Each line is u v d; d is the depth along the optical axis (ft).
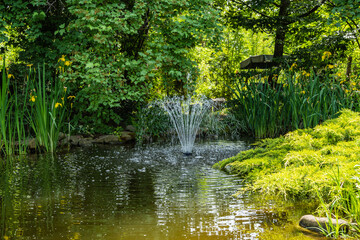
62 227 8.77
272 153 15.26
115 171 15.19
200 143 23.62
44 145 20.39
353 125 14.87
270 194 11.73
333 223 8.52
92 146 22.40
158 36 21.71
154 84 32.71
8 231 8.51
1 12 21.30
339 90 23.45
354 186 9.62
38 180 13.61
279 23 31.91
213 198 11.32
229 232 8.46
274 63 35.91
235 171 14.96
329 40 29.45
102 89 21.17
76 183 13.16
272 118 25.63
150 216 9.61
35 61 23.68
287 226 8.86
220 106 35.19
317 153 13.14
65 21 24.12
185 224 9.00
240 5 33.96
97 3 20.04
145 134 26.17
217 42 22.74
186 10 22.03
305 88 24.44
